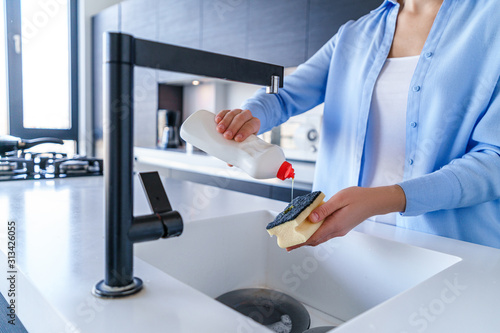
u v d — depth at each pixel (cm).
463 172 62
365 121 89
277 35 226
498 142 67
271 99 96
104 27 369
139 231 41
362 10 184
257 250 88
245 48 246
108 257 42
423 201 59
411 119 82
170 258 71
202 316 38
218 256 80
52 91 364
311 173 210
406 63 86
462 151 77
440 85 76
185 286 45
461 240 75
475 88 74
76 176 142
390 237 70
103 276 47
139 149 336
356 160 92
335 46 102
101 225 72
